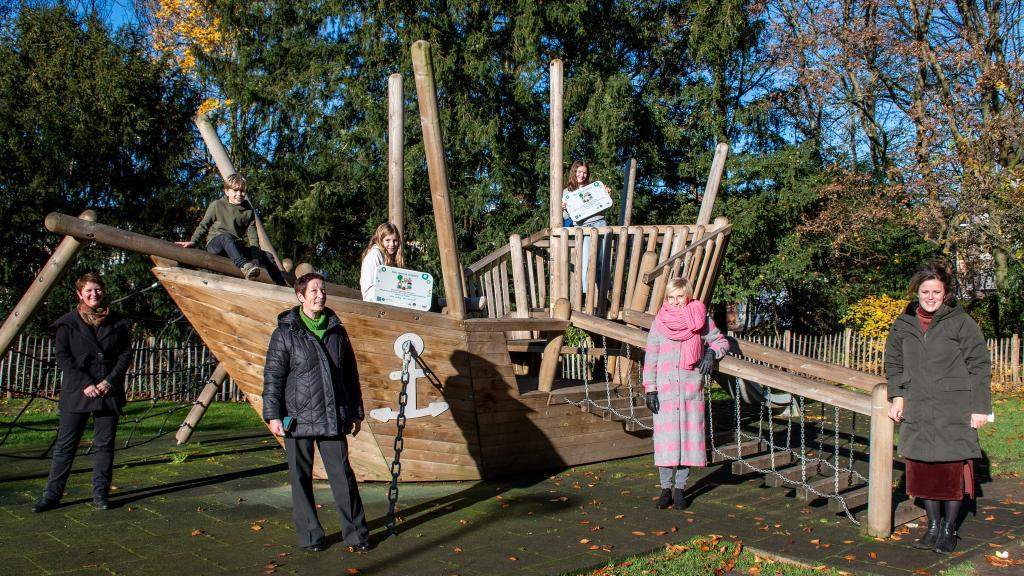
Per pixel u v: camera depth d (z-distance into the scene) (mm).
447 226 6234
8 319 6363
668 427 5742
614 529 5230
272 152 20875
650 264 7727
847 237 19906
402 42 18859
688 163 20438
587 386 7191
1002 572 4332
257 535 5098
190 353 14023
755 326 25359
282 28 20406
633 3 21141
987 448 8398
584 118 18906
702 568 4367
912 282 4805
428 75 5844
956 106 17750
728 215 19891
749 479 6957
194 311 6359
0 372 12977
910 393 4793
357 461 6578
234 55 21766
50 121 15953
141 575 4270
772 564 4484
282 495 6320
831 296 22812
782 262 20094
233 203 7059
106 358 5863
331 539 4988
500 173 19312
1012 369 16828
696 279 8094
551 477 7051
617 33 20953
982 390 4609
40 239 16672
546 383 7270
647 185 21125
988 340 18656
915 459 4758
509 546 4828
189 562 4504
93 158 16750
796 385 5637
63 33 16781
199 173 20000
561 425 7383
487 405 6781
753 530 5207
